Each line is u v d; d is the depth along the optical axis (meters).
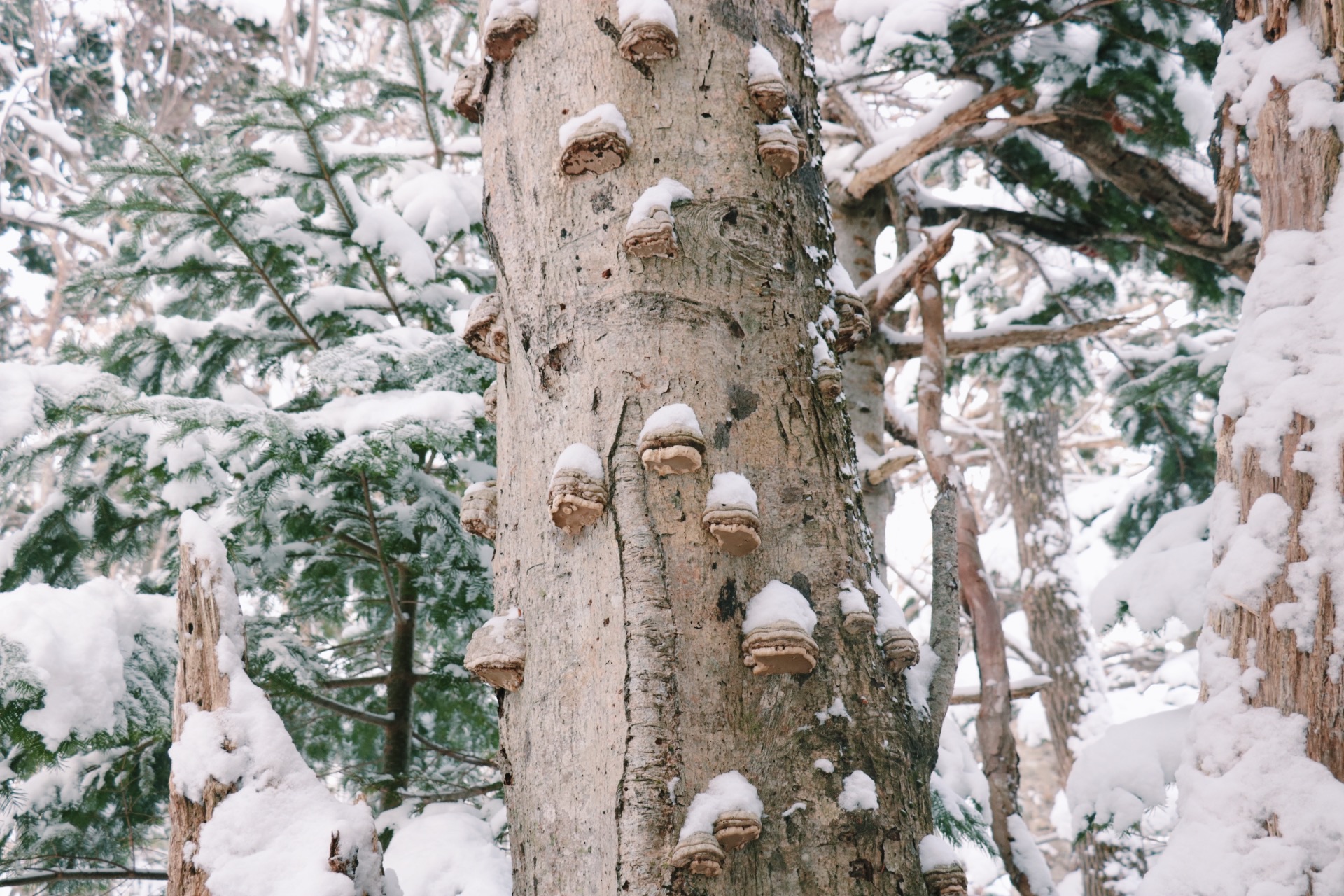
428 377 4.85
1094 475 18.03
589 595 1.85
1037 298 9.84
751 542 1.84
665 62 2.20
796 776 1.75
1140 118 6.39
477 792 4.56
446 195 5.82
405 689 5.27
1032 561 11.74
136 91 15.15
